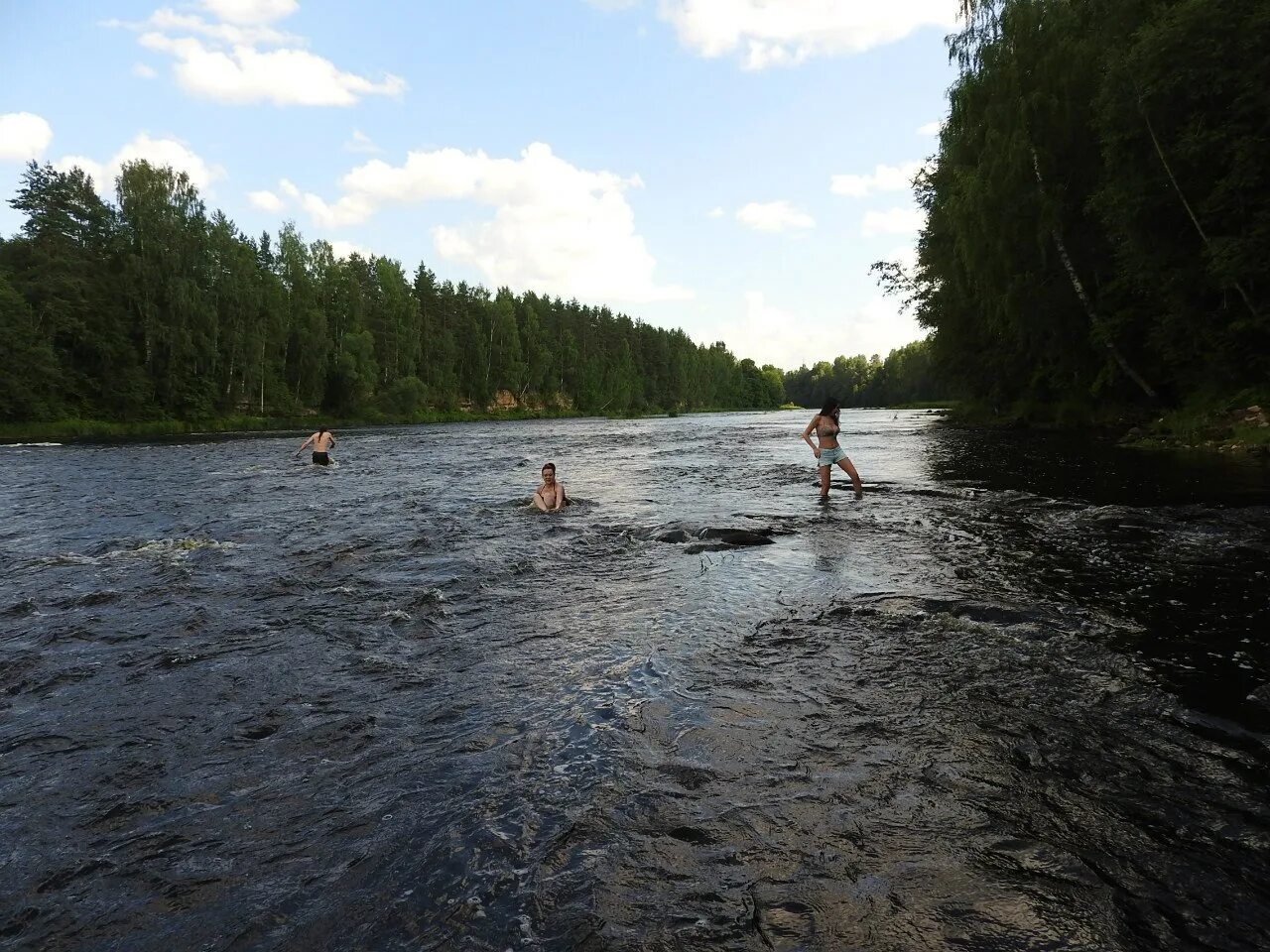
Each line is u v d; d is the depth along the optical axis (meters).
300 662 4.81
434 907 2.40
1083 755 3.30
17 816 3.06
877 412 92.50
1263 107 17.20
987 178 25.50
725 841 2.71
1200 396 21.55
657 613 5.78
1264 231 17.47
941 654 4.66
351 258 88.38
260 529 10.05
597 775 3.21
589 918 2.32
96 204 54.16
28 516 11.62
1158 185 19.97
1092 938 2.18
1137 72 19.30
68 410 48.59
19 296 46.16
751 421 73.00
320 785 3.24
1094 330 25.19
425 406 87.00
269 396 64.12
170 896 2.53
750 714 3.81
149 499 13.66
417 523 10.45
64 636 5.43
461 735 3.68
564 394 117.75
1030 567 6.87
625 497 13.19
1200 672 4.21
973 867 2.54
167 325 53.66
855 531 9.11
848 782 3.11
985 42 26.92
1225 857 2.55
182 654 4.98
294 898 2.49
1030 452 19.50
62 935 2.36
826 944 2.18
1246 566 6.66
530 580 6.99
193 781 3.32
